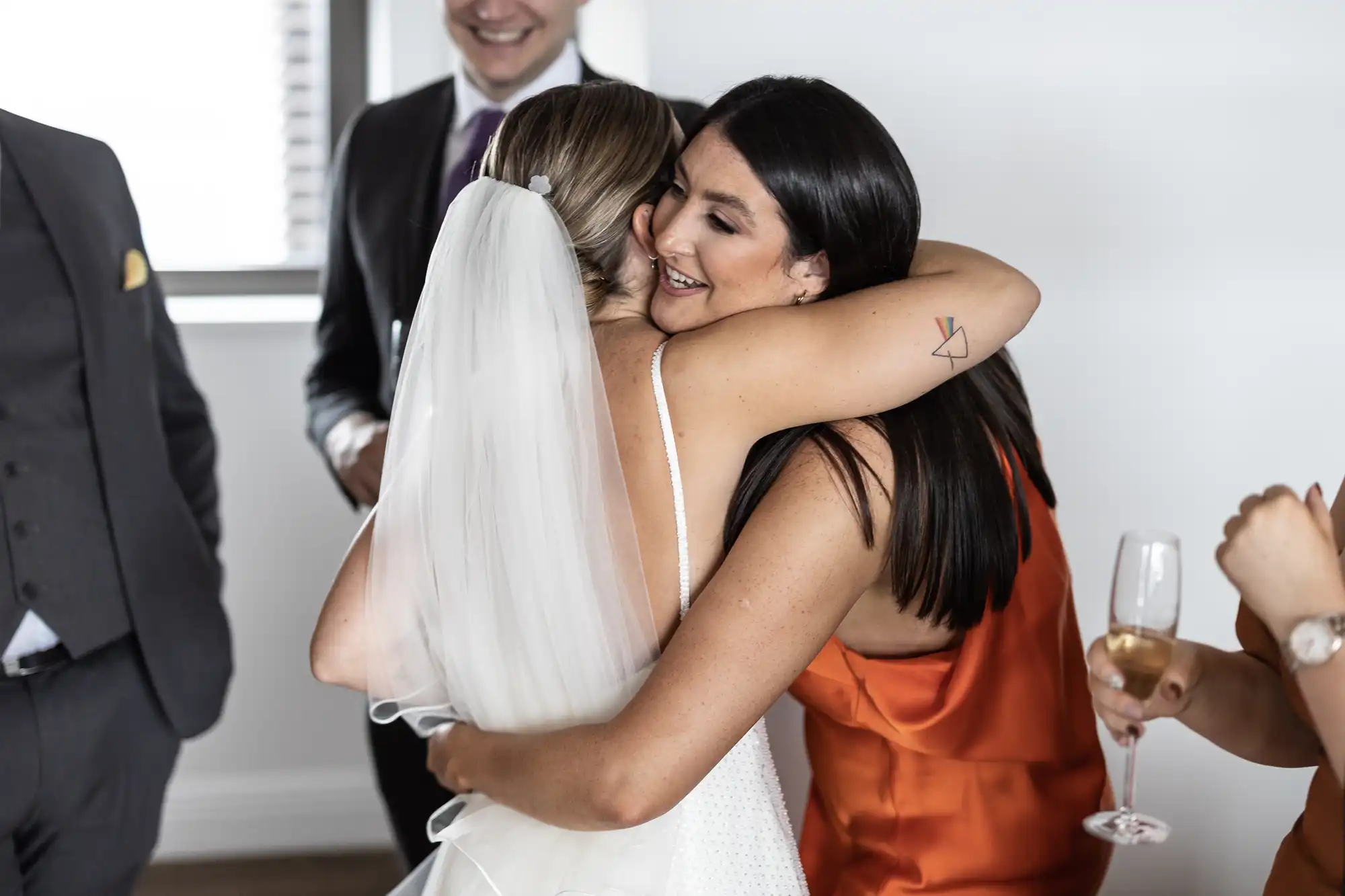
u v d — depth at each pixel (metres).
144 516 1.88
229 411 2.89
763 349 1.15
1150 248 2.11
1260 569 0.99
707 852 1.23
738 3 2.12
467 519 1.20
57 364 1.81
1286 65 2.05
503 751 1.19
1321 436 2.13
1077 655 1.44
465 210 1.22
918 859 1.32
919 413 1.22
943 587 1.22
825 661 1.31
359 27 3.08
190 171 3.10
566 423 1.16
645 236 1.27
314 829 3.02
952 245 1.34
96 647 1.84
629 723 1.10
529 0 1.92
